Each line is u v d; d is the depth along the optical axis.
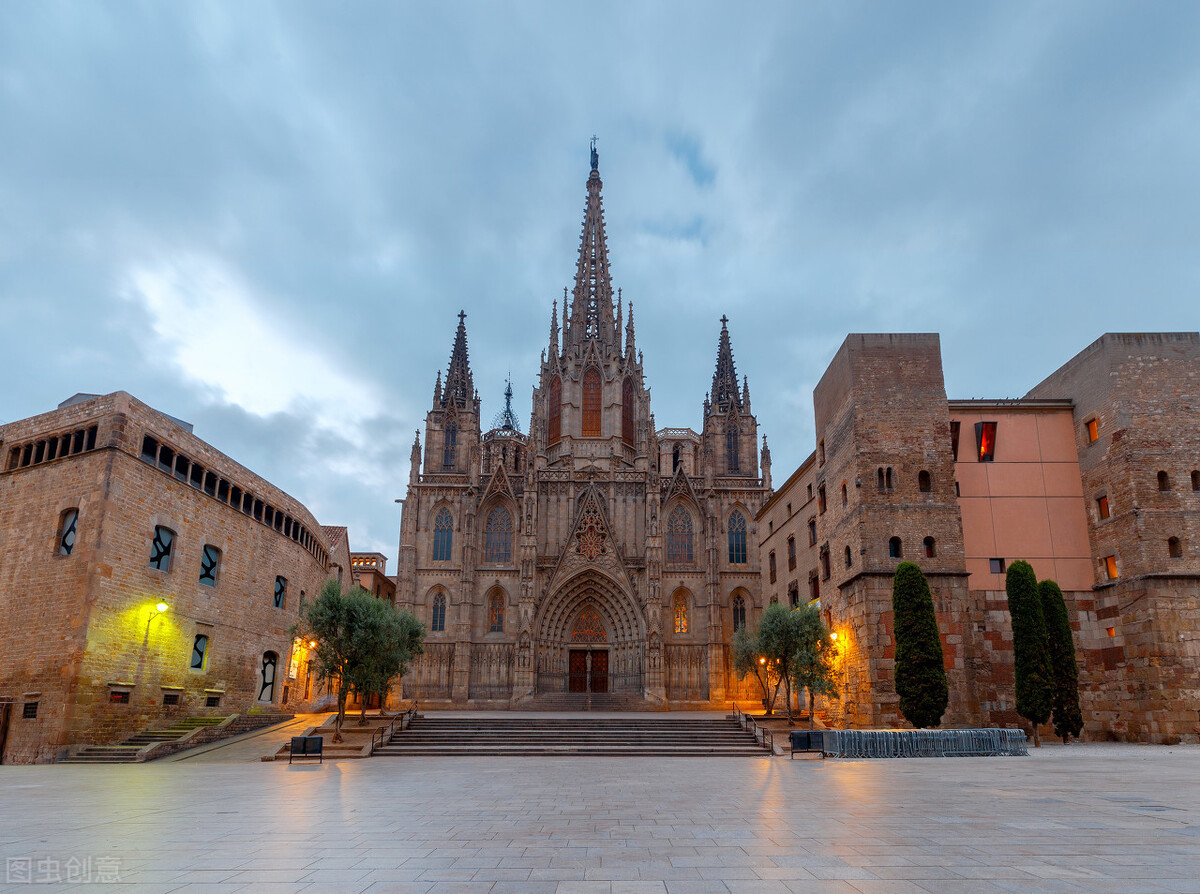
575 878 9.68
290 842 12.32
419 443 82.31
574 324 95.25
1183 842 11.72
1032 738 38.75
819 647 42.72
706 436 87.94
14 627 36.56
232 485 47.19
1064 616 38.38
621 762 31.14
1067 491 43.06
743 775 24.45
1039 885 8.96
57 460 38.12
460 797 18.94
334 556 69.81
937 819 14.16
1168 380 40.97
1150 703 37.53
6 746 34.44
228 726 40.06
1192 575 38.16
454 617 77.06
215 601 44.75
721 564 80.19
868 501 40.81
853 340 43.16
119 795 19.56
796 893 8.75
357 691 39.00
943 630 39.09
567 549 78.62
